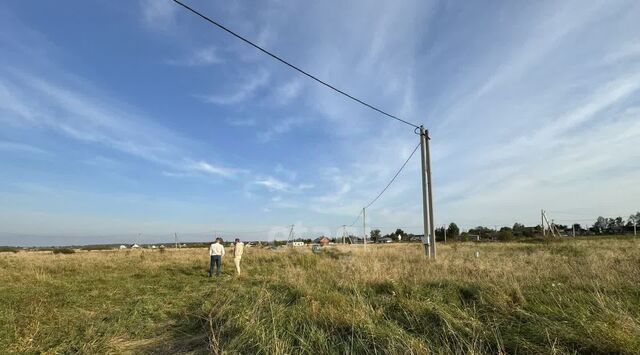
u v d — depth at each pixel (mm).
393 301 8242
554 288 8703
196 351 6457
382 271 13273
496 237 77750
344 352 5504
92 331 7422
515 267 14133
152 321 8617
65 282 15906
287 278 13148
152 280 16844
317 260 23672
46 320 8492
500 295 7938
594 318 5867
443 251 30828
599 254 20172
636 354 4633
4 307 10023
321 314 7141
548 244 39344
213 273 19688
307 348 5605
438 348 5328
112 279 17000
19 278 17297
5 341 6965
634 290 8336
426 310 7281
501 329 6137
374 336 5797
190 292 12773
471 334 5770
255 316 7172
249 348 5836
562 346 5176
